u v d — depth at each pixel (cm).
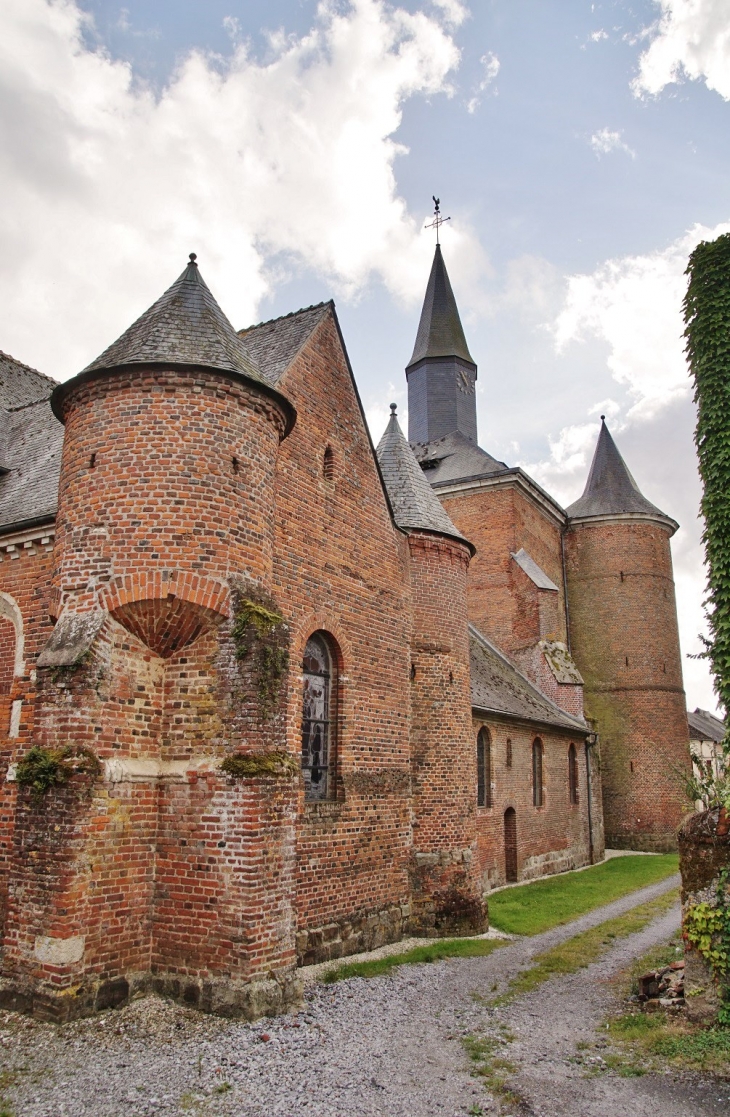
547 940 1467
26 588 1266
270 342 1438
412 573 1658
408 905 1468
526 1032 919
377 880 1385
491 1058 833
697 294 1202
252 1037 854
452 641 1673
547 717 2578
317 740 1321
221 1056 803
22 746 1200
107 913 928
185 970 943
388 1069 795
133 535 1017
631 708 3409
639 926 1580
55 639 988
